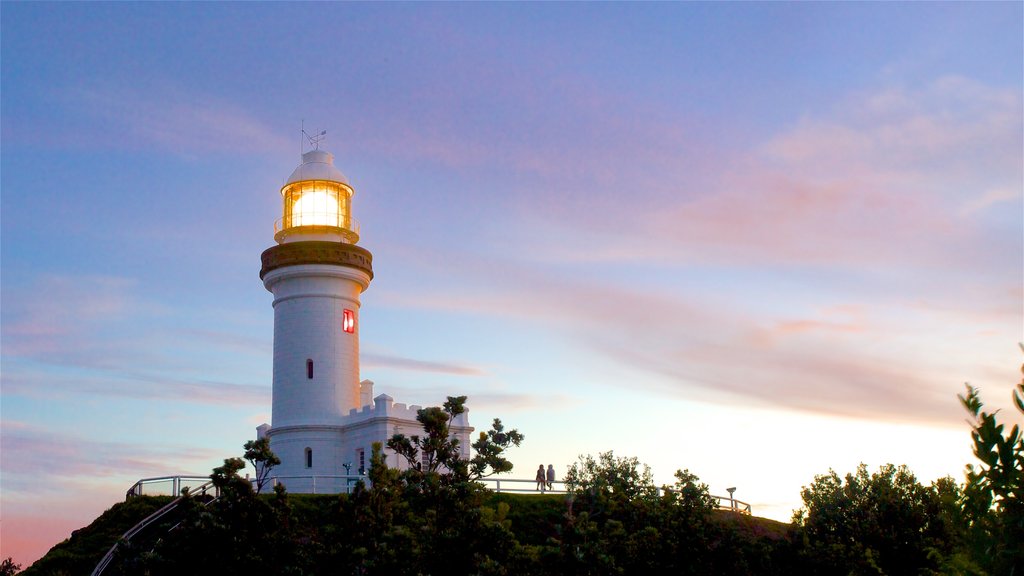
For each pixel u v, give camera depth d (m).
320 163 66.88
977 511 12.52
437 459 40.66
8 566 44.50
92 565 41.78
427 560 35.97
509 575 36.59
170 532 39.56
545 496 53.38
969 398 12.59
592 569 38.06
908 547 48.19
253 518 37.50
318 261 63.59
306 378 63.03
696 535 43.78
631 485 53.81
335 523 38.97
